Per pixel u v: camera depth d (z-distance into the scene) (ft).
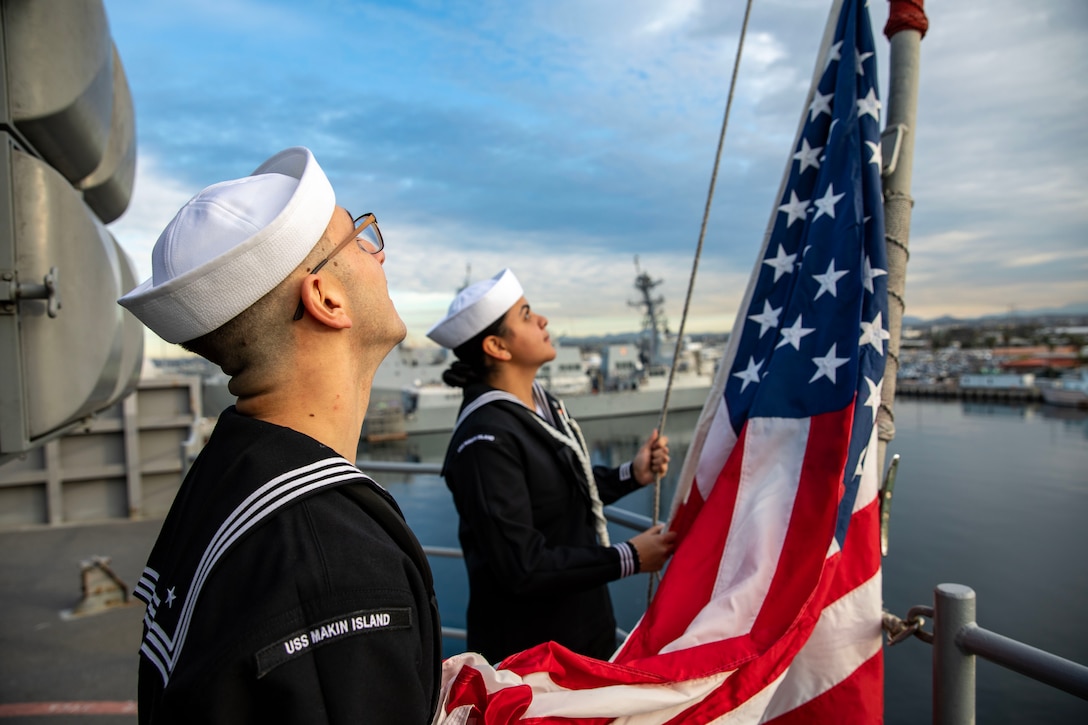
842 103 5.72
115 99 9.61
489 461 5.38
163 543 2.71
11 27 5.83
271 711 1.91
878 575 5.01
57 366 6.25
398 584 2.20
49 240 6.06
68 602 12.83
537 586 5.07
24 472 18.03
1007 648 4.02
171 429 19.45
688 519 5.76
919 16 5.58
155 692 2.19
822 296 5.37
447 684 3.23
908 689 34.58
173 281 2.26
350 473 2.38
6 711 9.04
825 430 4.98
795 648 4.39
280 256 2.36
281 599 1.98
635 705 3.95
